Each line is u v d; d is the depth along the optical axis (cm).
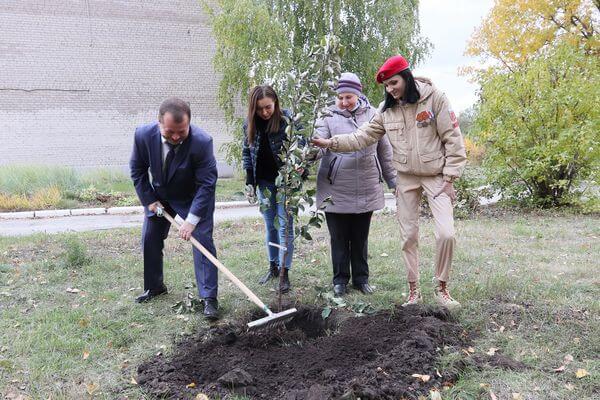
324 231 759
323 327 420
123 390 311
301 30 1580
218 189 1517
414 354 326
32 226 1027
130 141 1898
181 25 1939
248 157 477
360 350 347
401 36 1547
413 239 419
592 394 294
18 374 329
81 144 1833
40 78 1766
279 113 439
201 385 316
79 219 1122
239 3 1465
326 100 379
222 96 1595
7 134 1738
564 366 324
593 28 1895
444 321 385
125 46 1869
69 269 575
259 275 538
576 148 955
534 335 369
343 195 446
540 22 1889
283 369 331
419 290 430
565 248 643
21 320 423
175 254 639
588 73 1018
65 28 1783
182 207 438
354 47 1606
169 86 1939
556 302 431
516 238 709
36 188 1350
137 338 385
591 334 366
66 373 330
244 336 379
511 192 1041
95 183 1499
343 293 463
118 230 853
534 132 1003
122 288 508
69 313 431
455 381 311
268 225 502
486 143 1051
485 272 528
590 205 971
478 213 971
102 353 360
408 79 380
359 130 422
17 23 1723
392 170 463
